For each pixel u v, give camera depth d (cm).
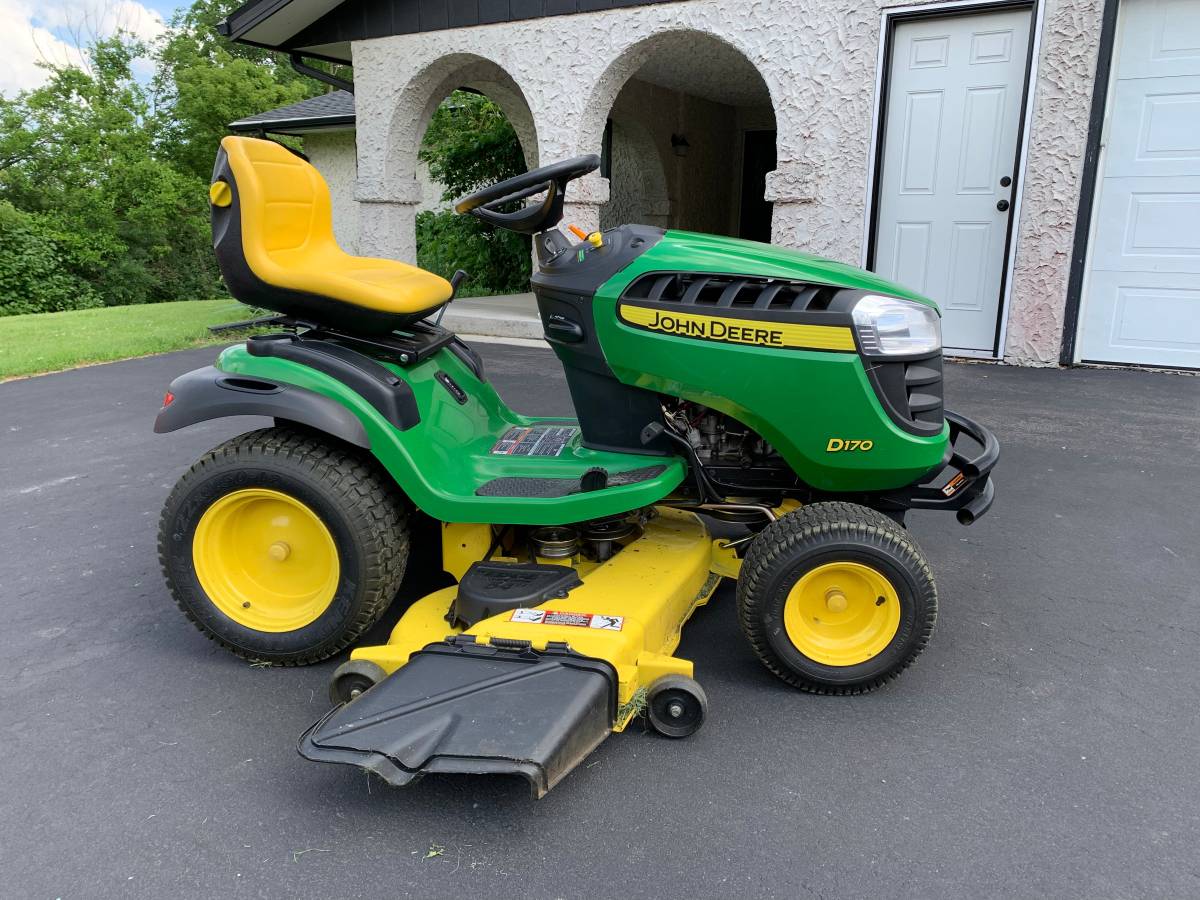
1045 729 252
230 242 273
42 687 280
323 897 193
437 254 1638
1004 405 572
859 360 257
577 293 283
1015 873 196
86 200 2722
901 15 675
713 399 270
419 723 213
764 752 243
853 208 720
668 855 204
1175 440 503
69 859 205
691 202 1309
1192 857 201
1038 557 366
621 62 809
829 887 193
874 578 259
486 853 206
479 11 859
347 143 1762
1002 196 681
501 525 294
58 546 397
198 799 226
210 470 277
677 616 282
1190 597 331
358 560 273
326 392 269
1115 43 623
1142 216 648
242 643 288
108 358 851
